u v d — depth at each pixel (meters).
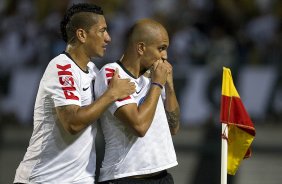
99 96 13.61
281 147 31.66
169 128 14.87
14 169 30.52
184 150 31.02
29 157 13.77
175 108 14.70
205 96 34.91
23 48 37.88
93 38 13.55
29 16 39.25
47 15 39.06
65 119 13.05
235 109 14.25
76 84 13.38
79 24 13.53
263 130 33.78
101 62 34.97
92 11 13.60
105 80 13.55
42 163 13.64
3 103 37.50
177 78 35.59
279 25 38.19
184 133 33.75
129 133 13.53
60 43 36.38
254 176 29.08
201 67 35.38
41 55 37.19
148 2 38.94
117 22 37.81
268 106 35.00
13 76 37.62
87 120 12.86
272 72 35.19
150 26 13.64
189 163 29.61
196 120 34.97
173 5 38.41
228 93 14.30
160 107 13.91
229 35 36.97
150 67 13.79
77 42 13.62
